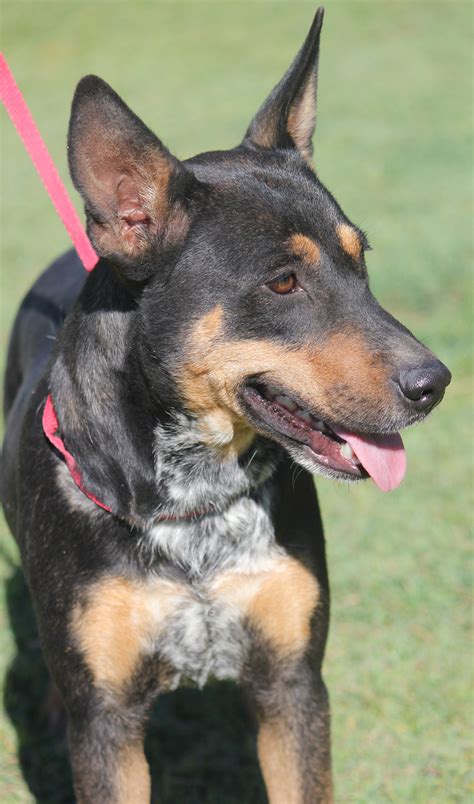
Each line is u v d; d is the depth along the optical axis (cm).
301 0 2505
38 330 493
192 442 372
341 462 363
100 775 368
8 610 567
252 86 1972
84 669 368
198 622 383
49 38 2416
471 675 500
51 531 372
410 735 470
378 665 509
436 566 577
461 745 461
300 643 384
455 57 2034
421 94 1802
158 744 489
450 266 973
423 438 711
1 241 1248
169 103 1895
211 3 2564
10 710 507
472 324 853
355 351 349
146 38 2373
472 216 1170
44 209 1388
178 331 359
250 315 355
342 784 450
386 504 642
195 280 357
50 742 490
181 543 376
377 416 346
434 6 2375
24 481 393
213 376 361
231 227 357
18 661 534
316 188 373
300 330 354
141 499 369
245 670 394
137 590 371
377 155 1463
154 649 379
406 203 1235
